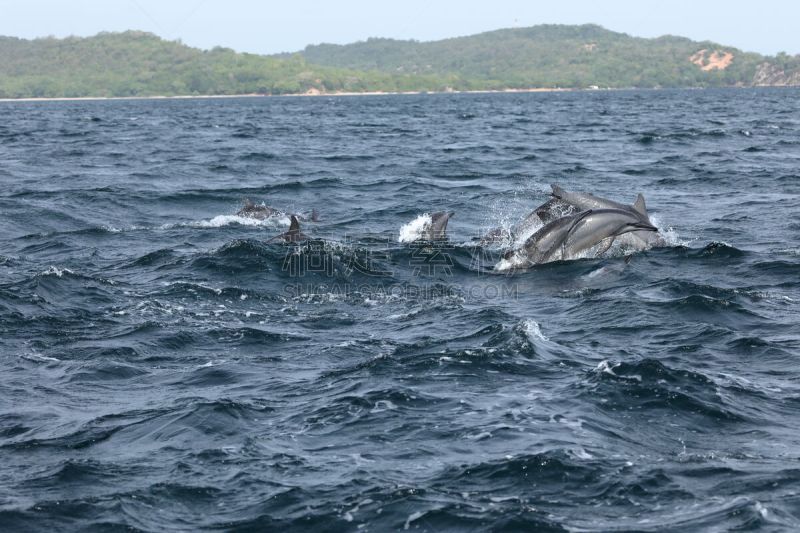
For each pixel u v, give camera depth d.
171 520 16.06
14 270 34.94
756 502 16.09
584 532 15.41
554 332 26.52
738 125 122.38
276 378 23.06
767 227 42.97
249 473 17.72
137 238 41.66
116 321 28.02
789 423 19.75
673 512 16.00
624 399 20.97
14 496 16.81
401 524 15.86
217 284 32.34
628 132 112.06
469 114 182.88
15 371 23.61
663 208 49.47
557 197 36.22
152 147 93.56
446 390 21.78
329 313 29.02
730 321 27.27
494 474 17.50
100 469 17.91
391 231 42.75
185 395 21.89
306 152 85.62
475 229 43.84
